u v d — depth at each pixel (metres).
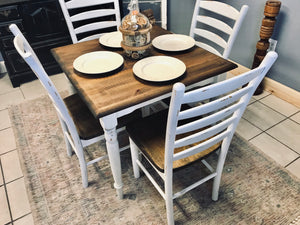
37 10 2.35
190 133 1.29
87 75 1.27
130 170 1.67
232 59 2.61
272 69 2.24
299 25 1.91
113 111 1.04
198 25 2.88
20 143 1.90
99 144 1.87
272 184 1.54
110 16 2.61
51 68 2.70
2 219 1.43
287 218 1.37
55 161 1.76
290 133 1.90
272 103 2.20
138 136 1.30
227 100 0.90
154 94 1.12
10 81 2.71
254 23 2.23
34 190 1.57
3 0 2.25
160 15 3.18
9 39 2.36
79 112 1.48
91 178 1.63
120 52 1.49
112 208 1.46
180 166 1.15
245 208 1.42
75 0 1.73
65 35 2.59
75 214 1.44
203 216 1.40
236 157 1.71
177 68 1.26
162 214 1.42
